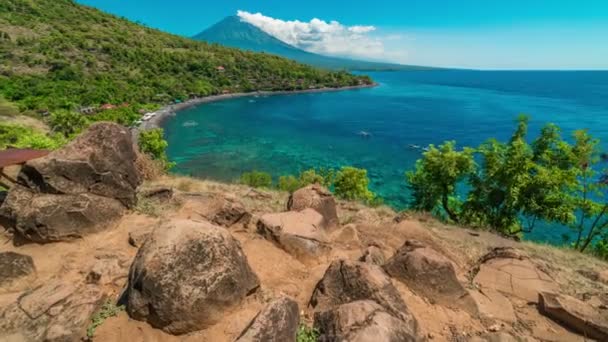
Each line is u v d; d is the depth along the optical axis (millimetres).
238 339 4328
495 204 17688
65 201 7473
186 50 174000
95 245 7371
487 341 5629
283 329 4703
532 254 11141
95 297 5426
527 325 6277
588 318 6094
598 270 10203
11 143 31016
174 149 61938
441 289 6637
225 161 56438
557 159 17016
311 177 32031
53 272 6418
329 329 4871
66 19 145625
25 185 7633
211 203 9906
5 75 80562
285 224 8219
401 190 45656
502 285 7551
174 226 5562
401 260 7125
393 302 5551
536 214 16734
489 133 82312
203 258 5273
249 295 6004
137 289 5082
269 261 7355
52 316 4984
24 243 7105
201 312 5031
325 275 6234
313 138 77188
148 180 15008
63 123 48469
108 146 8727
